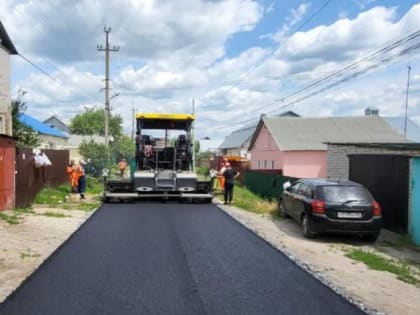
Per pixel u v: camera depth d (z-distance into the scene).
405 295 6.62
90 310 5.39
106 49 33.22
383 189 13.17
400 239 11.31
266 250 9.00
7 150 13.34
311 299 6.04
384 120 36.25
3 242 8.95
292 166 30.73
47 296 5.86
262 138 37.62
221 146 73.69
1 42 20.34
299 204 11.95
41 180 17.70
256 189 23.78
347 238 11.37
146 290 6.20
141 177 18.11
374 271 8.02
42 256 8.00
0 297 5.78
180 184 18.25
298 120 35.41
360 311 5.65
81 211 14.72
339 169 22.23
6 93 21.23
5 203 13.26
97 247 8.88
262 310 5.56
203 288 6.36
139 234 10.47
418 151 14.66
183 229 11.35
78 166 19.64
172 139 19.09
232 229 11.51
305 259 8.57
